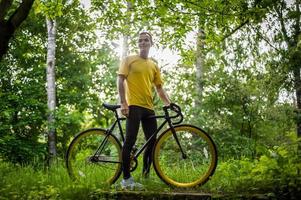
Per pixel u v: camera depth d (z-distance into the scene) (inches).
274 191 191.6
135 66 223.0
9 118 562.3
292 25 397.7
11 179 243.6
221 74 605.0
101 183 216.1
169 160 242.2
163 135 223.3
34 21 727.1
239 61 516.7
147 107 224.2
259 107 555.5
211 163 219.5
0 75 639.8
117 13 475.8
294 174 193.2
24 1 264.4
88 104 778.8
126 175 216.7
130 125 219.5
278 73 413.7
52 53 637.9
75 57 786.8
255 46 459.2
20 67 722.8
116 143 231.8
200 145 255.3
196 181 218.8
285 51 396.8
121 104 219.5
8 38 262.8
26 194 207.0
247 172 215.6
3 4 259.1
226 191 201.2
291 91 410.9
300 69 406.9
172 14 442.0
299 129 341.4
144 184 220.5
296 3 396.8
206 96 620.1
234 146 537.0
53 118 602.9
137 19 454.3
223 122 572.7
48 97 627.8
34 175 259.1
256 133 557.9
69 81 770.8
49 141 599.8
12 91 619.5
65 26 768.9
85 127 828.6
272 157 206.4
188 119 607.8
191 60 510.9
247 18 377.7
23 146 554.3
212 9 403.9
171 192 200.5
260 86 504.4
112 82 818.8
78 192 200.8
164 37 484.7
